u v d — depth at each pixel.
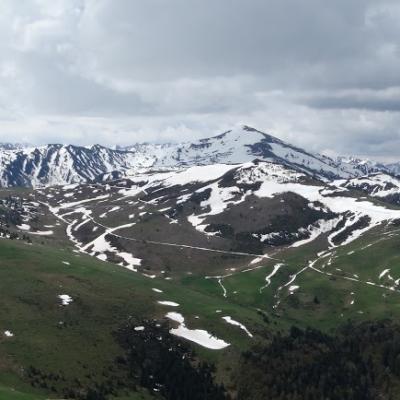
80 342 165.25
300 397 153.62
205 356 174.38
